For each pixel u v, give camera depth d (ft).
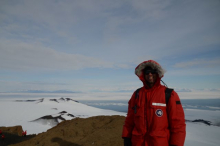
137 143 6.57
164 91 6.66
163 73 6.84
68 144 24.38
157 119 6.27
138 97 7.22
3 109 506.48
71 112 550.77
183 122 6.22
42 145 24.79
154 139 6.09
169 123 6.32
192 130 227.40
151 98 6.69
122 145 23.08
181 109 6.38
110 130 28.09
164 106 6.38
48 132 30.42
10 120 357.82
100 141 24.43
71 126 30.37
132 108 7.56
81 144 23.89
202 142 104.06
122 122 31.53
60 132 28.84
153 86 7.02
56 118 319.27
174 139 5.99
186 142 95.14
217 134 199.11
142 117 6.67
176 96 6.56
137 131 6.77
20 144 26.48
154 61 7.08
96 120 33.63
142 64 7.23
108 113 597.11
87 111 625.82
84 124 31.22
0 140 57.06
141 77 7.36
